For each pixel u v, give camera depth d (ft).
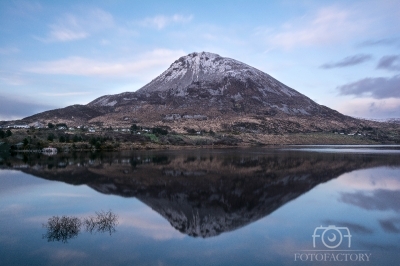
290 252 74.64
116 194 142.10
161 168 229.45
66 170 221.05
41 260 70.64
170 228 93.04
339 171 208.85
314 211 108.78
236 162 268.00
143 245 79.30
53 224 92.07
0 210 113.50
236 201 127.75
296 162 266.57
